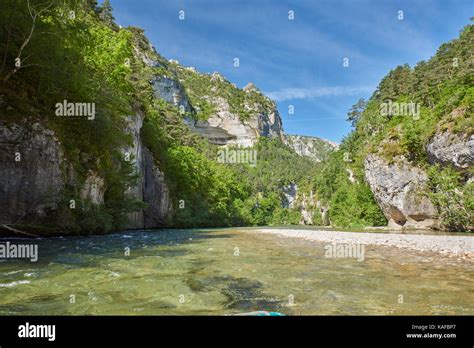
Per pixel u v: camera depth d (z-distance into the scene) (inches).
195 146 3956.7
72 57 906.1
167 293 270.8
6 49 689.0
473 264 457.1
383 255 565.0
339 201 3238.2
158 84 6427.2
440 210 1660.9
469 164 1557.6
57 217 782.5
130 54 1466.5
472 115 1589.6
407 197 1929.1
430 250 650.8
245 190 4739.2
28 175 717.9
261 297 265.7
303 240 943.7
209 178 3120.1
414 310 232.4
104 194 1178.6
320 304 246.7
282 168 7746.1
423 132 1932.8
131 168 1316.4
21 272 337.1
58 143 800.3
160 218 2134.6
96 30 1393.9
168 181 2299.5
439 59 3211.1
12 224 685.9
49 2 712.4
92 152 999.0
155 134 2263.8
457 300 260.2
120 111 1309.1
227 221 3041.3
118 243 709.9
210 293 276.1
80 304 231.6
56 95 859.4
